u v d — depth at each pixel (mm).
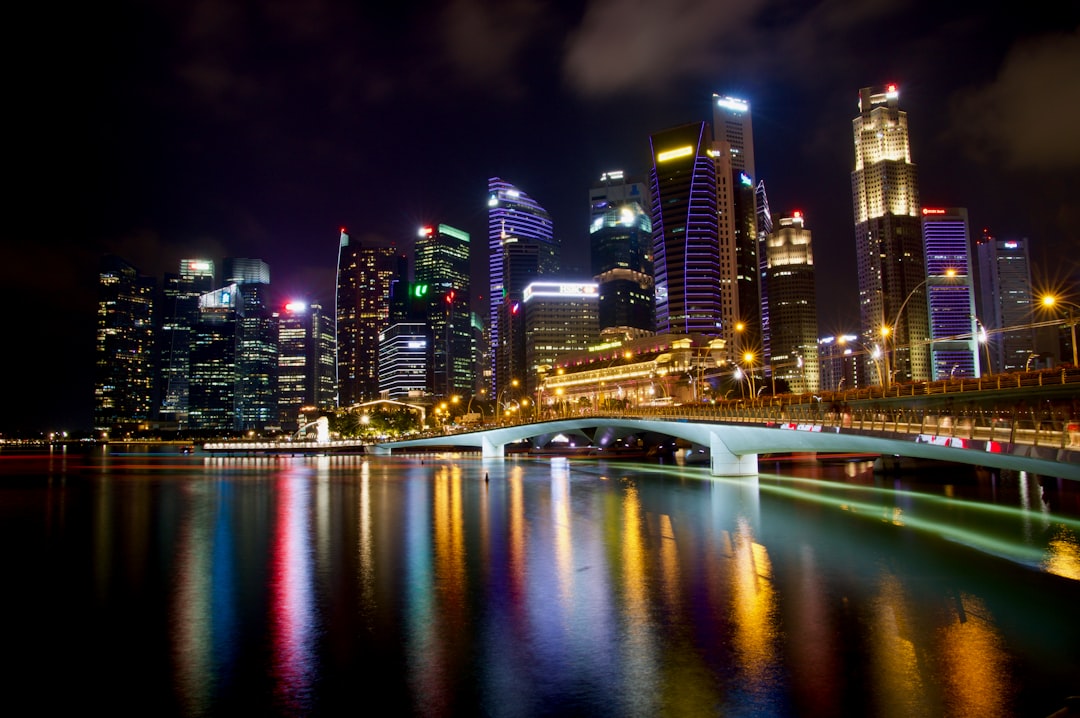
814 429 73875
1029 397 75938
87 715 26656
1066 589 42000
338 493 103000
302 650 32969
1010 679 28797
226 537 63406
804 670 29906
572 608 39000
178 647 33531
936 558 50750
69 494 105125
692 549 54938
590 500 88625
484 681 29203
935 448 55031
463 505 85688
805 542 57219
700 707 26609
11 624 37125
